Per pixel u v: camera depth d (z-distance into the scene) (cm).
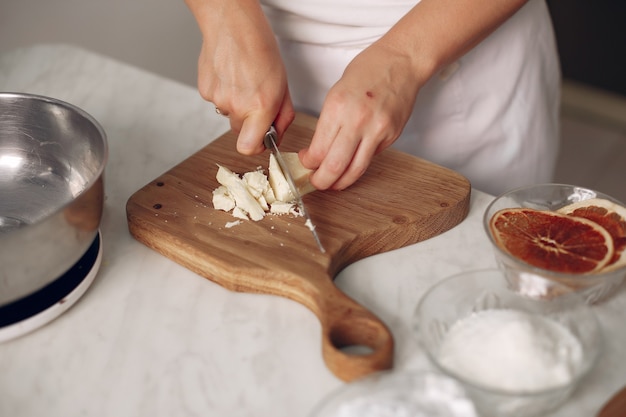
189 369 71
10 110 81
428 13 84
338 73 100
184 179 87
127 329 74
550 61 108
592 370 69
